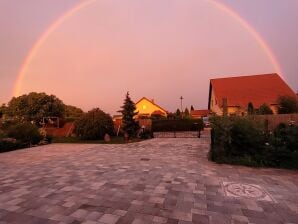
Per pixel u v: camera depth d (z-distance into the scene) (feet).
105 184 20.84
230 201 16.33
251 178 22.30
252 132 29.81
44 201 16.96
